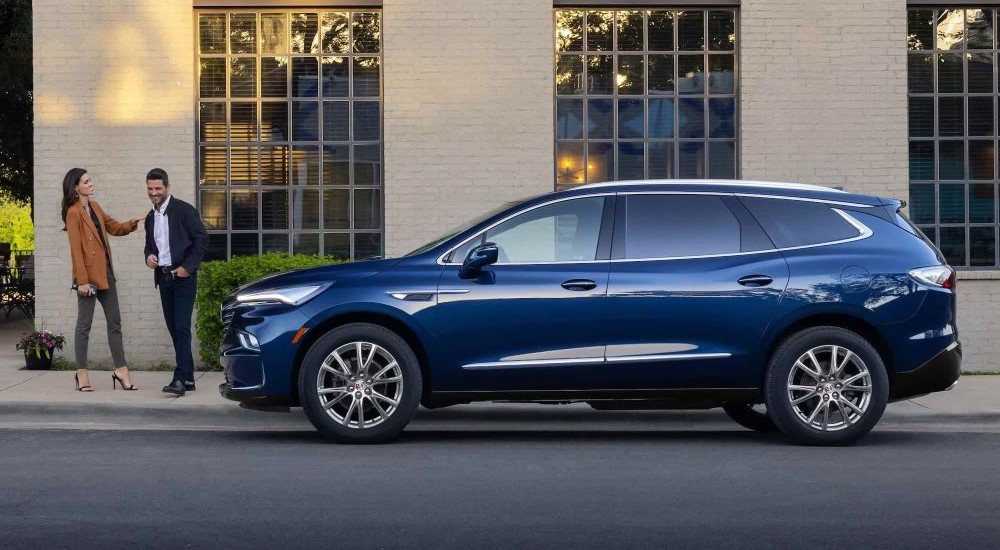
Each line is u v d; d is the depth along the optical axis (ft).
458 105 47.21
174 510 22.88
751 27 47.44
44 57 46.98
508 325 31.04
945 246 48.65
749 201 31.94
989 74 48.73
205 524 21.74
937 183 48.60
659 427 35.63
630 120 48.26
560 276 31.19
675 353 31.01
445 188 47.21
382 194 48.01
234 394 31.58
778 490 25.07
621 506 23.40
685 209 31.89
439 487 25.30
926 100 48.57
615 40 48.24
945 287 31.68
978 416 35.81
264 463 28.25
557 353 31.04
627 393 31.24
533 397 31.27
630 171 48.24
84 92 47.03
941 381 31.55
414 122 47.19
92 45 47.01
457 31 47.19
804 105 47.50
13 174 86.94
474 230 31.76
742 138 47.47
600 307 31.04
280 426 35.24
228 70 48.14
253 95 48.16
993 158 48.73
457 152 47.21
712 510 23.06
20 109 76.07
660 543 20.44
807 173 47.50
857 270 31.30
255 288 31.94
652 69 48.29
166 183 39.78
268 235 48.32
